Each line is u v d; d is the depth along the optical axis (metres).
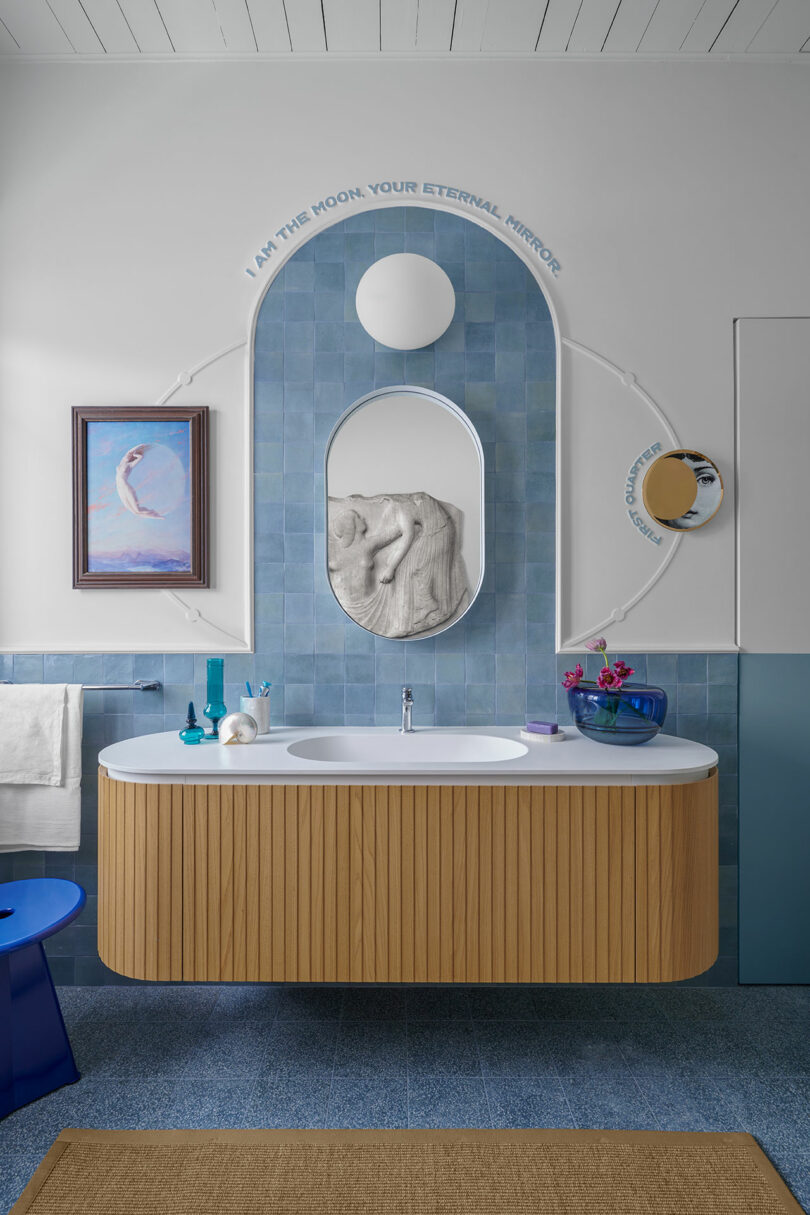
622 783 1.86
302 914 1.86
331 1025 2.09
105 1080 1.84
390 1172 1.55
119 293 2.37
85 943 2.33
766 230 2.36
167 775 1.87
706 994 2.29
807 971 2.34
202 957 1.87
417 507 2.35
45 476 2.36
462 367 2.36
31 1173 1.55
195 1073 1.87
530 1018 2.14
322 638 2.36
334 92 2.36
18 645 2.36
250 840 1.87
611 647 2.36
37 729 2.24
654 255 2.37
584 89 2.36
